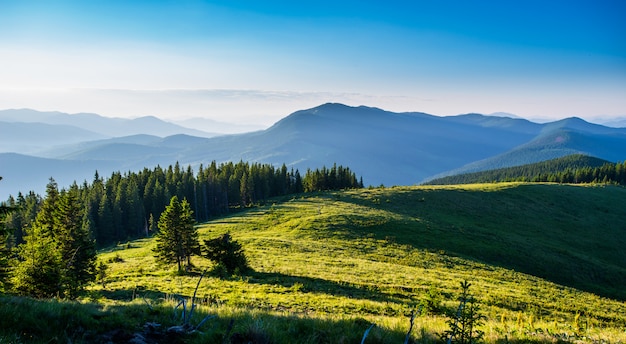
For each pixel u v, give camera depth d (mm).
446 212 83500
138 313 10633
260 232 62875
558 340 12305
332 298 24891
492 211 87562
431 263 46125
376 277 34469
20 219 84312
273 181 141875
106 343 8398
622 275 55219
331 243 53500
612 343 13250
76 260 30359
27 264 20219
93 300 20766
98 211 97750
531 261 55469
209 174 127250
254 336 9094
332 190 133625
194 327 9812
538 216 87188
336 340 9617
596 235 78562
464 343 10367
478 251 56125
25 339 7840
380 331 10742
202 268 38062
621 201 105625
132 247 71000
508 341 11719
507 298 30766
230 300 22516
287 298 23906
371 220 66812
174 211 38125
